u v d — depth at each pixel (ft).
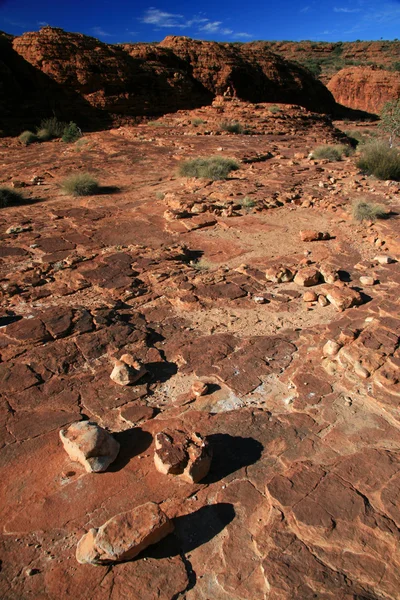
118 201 46.55
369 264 29.30
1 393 16.47
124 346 19.80
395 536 11.28
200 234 36.14
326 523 11.62
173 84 127.13
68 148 84.79
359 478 13.08
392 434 14.94
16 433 14.74
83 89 113.60
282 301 24.41
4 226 37.50
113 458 13.66
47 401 16.25
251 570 10.65
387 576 10.46
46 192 51.29
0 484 12.91
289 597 9.97
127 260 29.50
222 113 116.78
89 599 9.97
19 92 108.78
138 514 11.05
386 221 37.37
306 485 12.79
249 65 150.30
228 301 24.32
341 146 74.49
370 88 205.87
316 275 26.68
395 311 22.31
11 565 10.70
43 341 19.63
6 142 91.76
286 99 161.89
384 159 55.21
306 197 45.96
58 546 11.19
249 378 17.88
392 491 12.61
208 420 15.53
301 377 17.83
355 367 17.80
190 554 10.99
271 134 100.94
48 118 106.52
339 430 15.08
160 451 13.19
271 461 13.82
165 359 19.12
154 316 22.79
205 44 145.59
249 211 41.91
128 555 10.52
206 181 52.39
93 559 10.37
